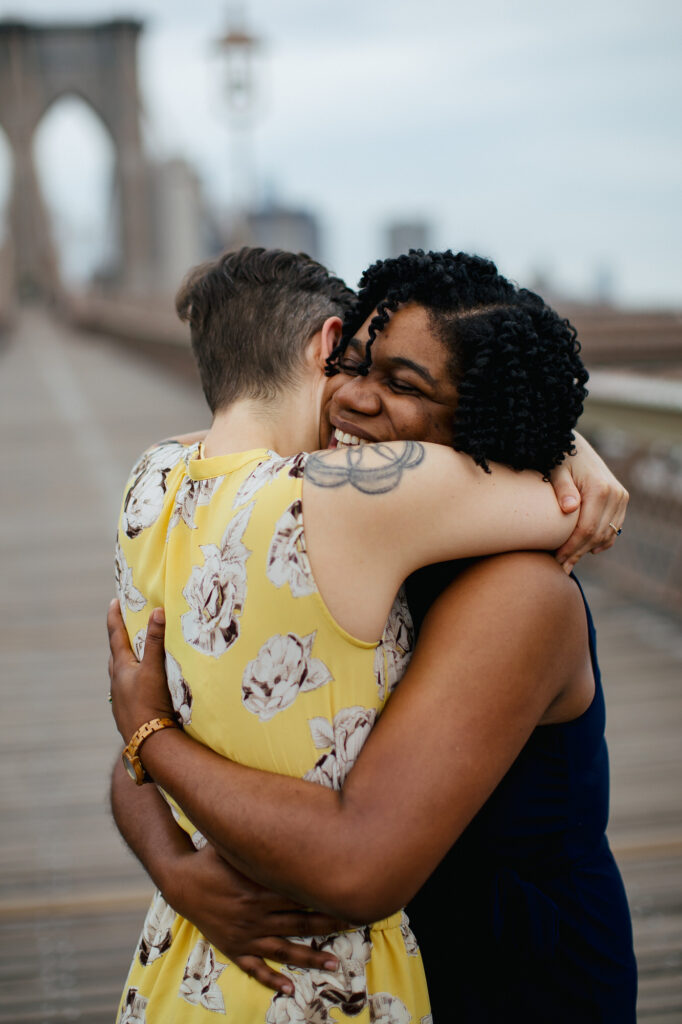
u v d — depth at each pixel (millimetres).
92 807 2943
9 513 7406
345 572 922
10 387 17688
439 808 885
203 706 971
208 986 1005
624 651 4273
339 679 941
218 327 1085
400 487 918
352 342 1023
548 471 994
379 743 910
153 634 1034
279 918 972
